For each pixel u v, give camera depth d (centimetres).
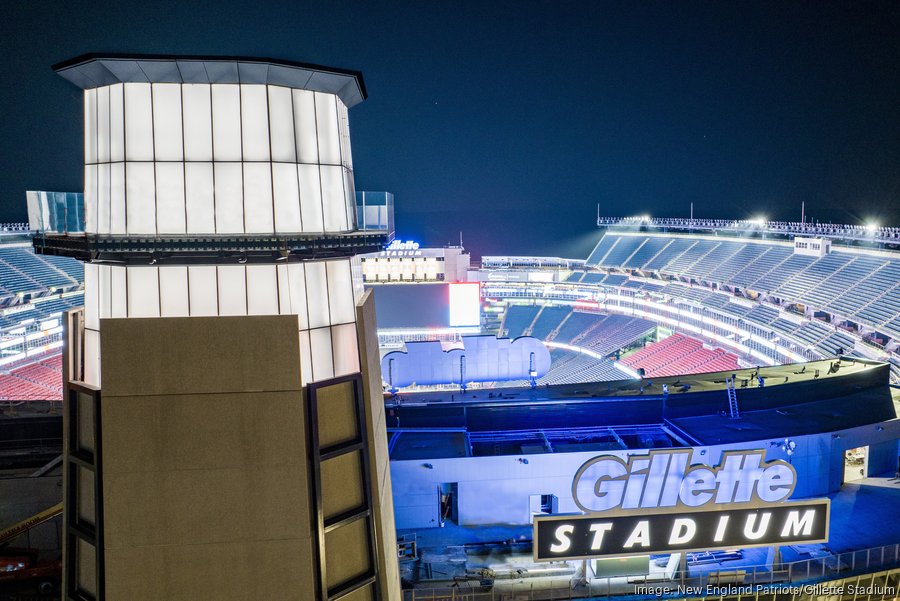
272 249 2191
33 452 5250
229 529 2134
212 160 2188
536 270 17512
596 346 14588
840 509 5103
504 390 6456
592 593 4119
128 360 2053
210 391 2084
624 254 17625
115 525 2103
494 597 4116
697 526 3931
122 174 2170
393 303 11394
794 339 10781
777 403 6059
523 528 4950
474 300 11412
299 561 2170
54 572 4372
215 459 2108
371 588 2458
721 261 14675
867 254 11662
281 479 2133
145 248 2122
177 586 2141
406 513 4947
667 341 13700
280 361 2088
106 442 2078
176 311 2205
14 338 12194
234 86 2189
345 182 2473
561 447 5306
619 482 3975
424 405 5709
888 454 5766
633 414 5797
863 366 6706
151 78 2139
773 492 3959
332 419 2336
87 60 2083
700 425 5578
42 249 2336
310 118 2316
